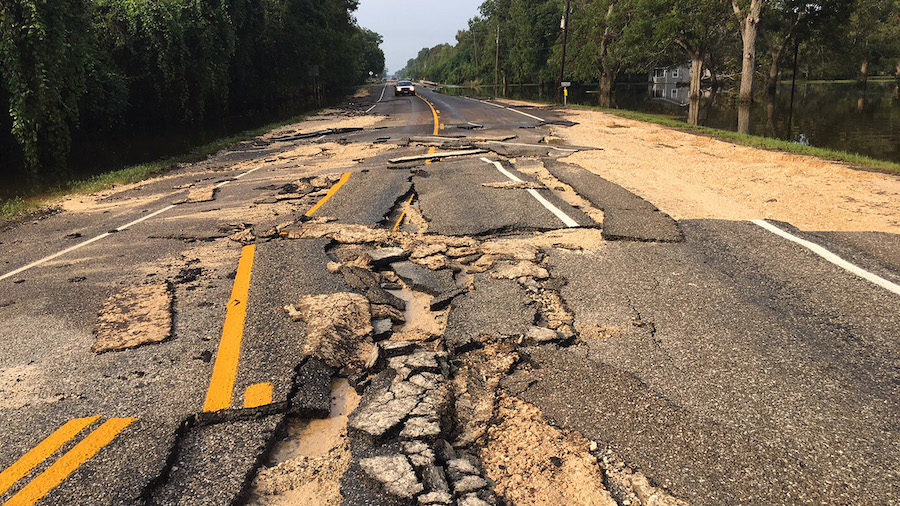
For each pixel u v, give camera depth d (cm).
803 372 345
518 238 631
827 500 244
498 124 2016
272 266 565
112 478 271
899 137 2122
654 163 1088
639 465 271
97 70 1869
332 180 1013
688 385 333
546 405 322
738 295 461
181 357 390
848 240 583
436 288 493
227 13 2623
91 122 1997
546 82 8494
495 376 355
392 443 292
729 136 1606
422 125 2070
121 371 377
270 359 378
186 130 2555
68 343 423
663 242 597
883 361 354
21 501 259
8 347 423
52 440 304
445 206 777
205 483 269
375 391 341
